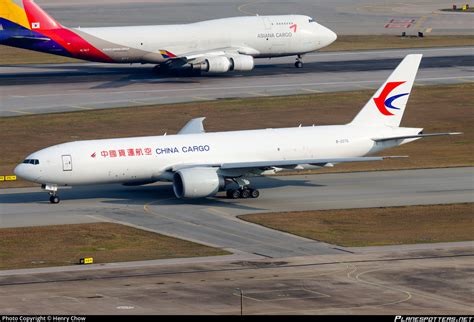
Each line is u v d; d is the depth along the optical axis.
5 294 194.00
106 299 189.62
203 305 185.12
